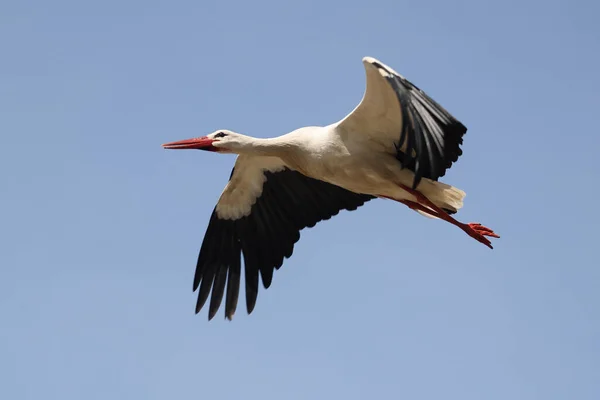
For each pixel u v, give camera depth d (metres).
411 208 16.91
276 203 18.45
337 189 18.14
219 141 17.23
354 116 15.88
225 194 18.53
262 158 17.95
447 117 14.83
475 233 16.55
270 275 18.50
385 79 14.70
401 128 15.58
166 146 17.30
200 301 18.77
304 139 16.52
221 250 18.80
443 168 15.37
